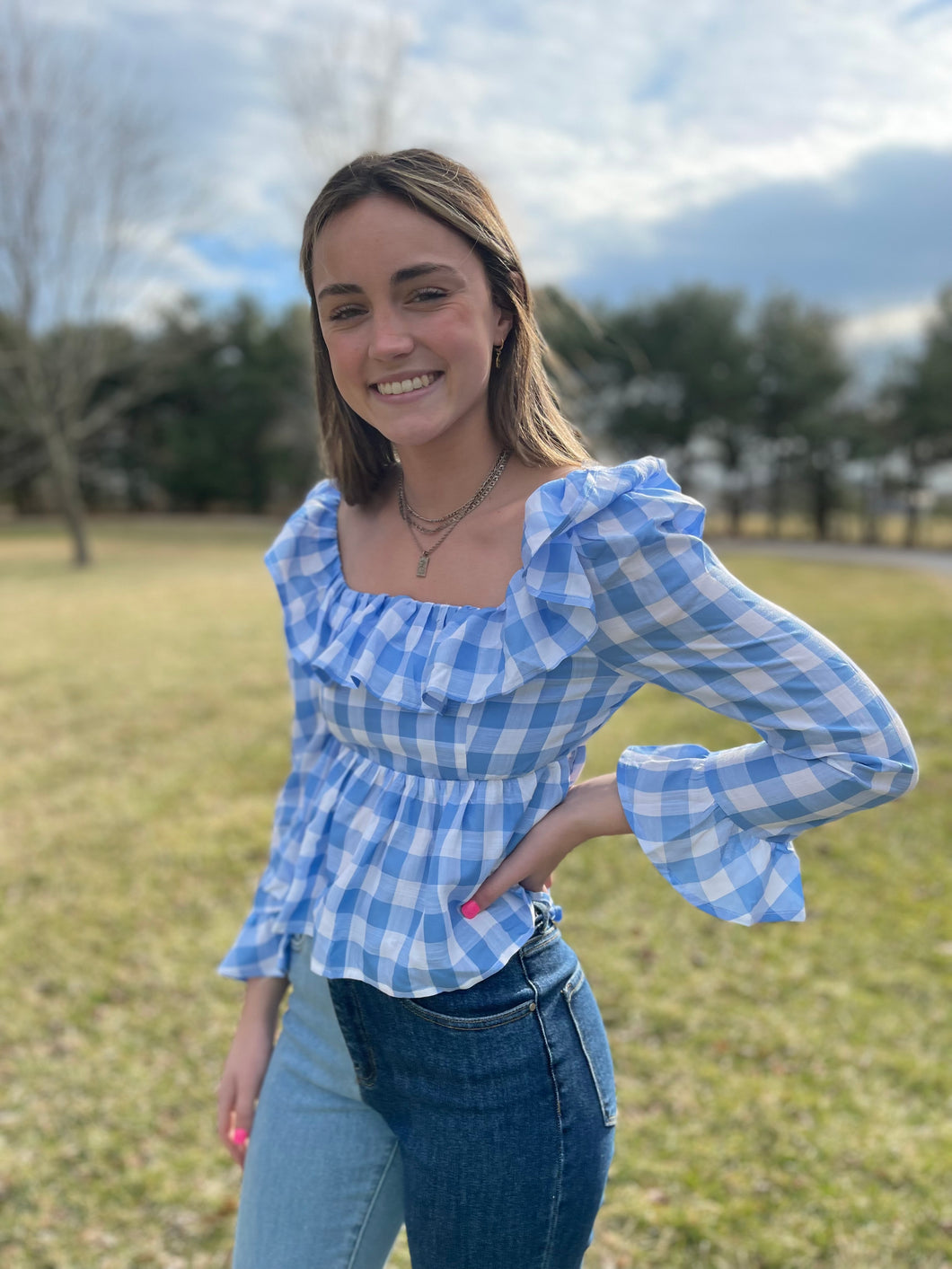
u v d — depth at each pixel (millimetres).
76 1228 2129
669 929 3316
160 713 6441
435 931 1010
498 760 998
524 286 1058
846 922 3338
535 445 1062
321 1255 1122
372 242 965
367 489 1227
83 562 18062
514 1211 1012
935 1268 1922
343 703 1082
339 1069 1130
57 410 18578
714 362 27484
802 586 13633
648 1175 2189
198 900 3682
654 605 930
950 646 8008
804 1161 2209
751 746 989
